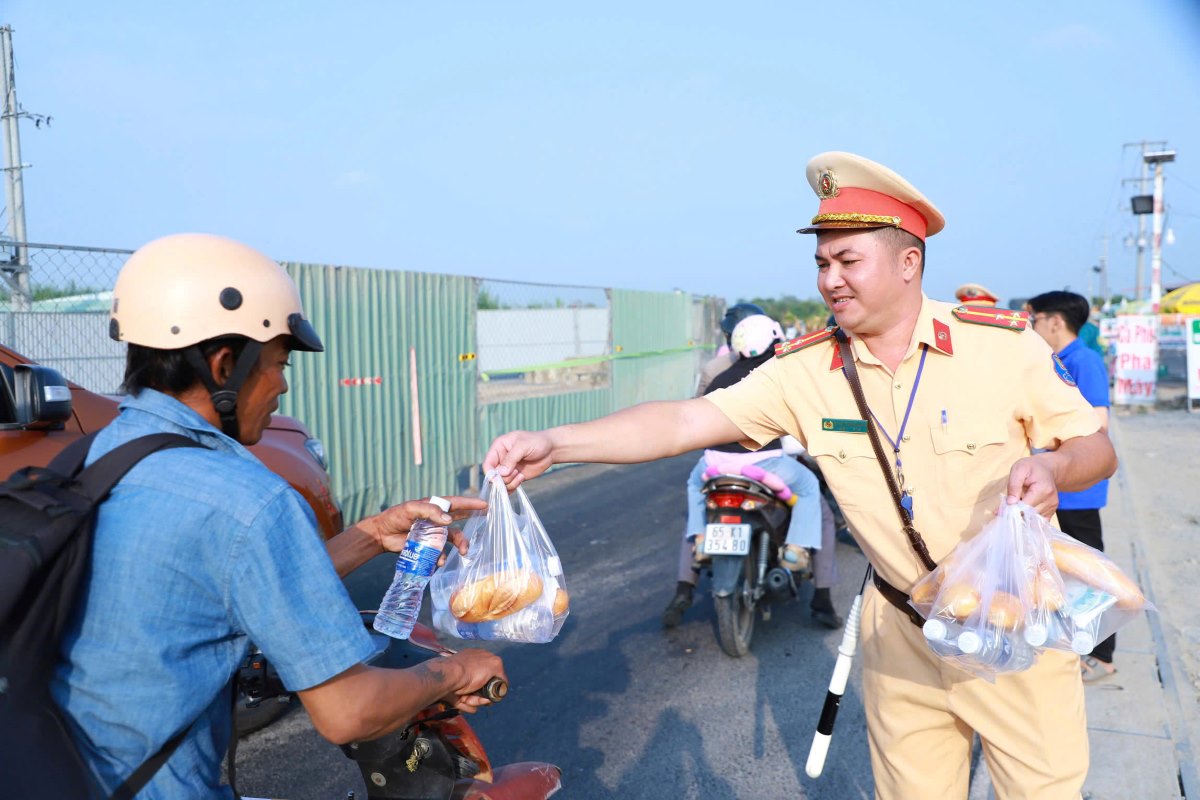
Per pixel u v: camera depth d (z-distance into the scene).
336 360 8.08
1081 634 1.85
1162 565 6.52
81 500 1.39
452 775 1.93
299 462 4.69
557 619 2.18
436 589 2.22
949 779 2.35
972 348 2.12
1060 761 2.12
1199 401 19.16
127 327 1.55
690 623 5.55
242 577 1.40
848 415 2.23
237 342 1.57
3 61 12.12
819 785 3.58
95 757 1.41
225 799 1.57
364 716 1.50
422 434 9.25
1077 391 2.14
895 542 2.21
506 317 11.01
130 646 1.39
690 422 2.47
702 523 5.12
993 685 2.14
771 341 4.97
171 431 1.53
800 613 5.72
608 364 13.84
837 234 2.10
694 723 4.14
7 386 3.72
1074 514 4.41
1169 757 3.58
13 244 5.61
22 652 1.29
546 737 4.02
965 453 2.11
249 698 2.23
